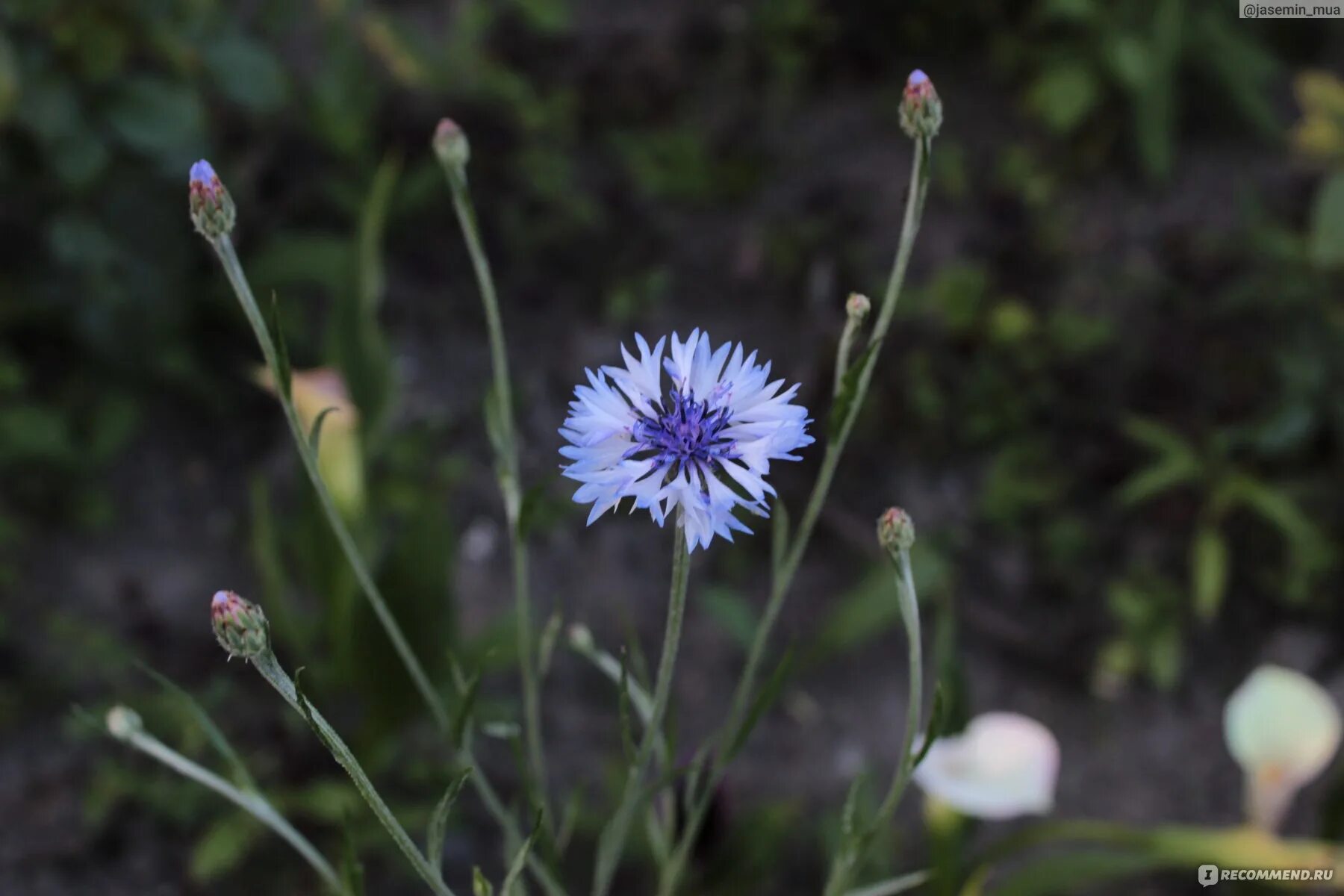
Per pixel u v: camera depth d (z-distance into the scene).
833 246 1.25
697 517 0.55
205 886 0.83
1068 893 0.85
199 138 1.00
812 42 1.42
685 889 0.77
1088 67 1.30
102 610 0.95
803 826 0.88
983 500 1.08
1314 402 1.06
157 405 1.07
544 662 0.67
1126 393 1.13
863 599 0.82
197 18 1.02
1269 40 1.42
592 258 1.25
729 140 1.36
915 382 1.13
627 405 0.56
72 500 1.00
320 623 0.86
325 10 1.21
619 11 1.48
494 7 1.43
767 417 0.56
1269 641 1.01
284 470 1.06
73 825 0.84
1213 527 1.05
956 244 1.25
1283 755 0.80
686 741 0.93
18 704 0.89
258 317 0.60
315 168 1.21
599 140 1.36
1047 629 1.02
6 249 1.00
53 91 0.92
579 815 0.81
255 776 0.84
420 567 0.78
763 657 0.99
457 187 0.63
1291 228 1.24
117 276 0.99
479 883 0.58
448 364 1.15
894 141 1.35
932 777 0.76
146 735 0.63
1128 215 1.27
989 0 1.39
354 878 0.61
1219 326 1.17
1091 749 0.96
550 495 1.06
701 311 1.22
